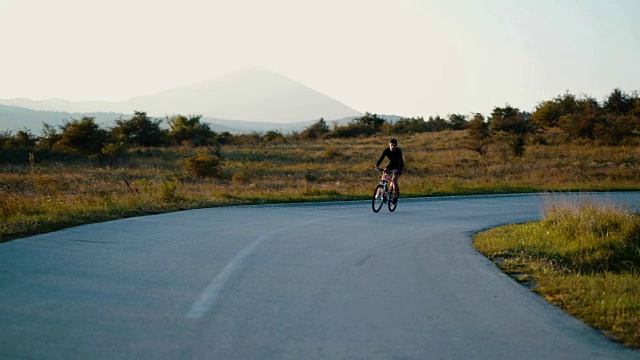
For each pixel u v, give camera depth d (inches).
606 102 2650.1
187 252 349.1
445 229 525.0
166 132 2449.6
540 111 2573.8
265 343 189.5
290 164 1599.4
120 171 1280.8
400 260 356.2
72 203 583.2
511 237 472.4
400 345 193.5
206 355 176.1
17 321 201.9
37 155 1631.4
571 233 480.4
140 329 198.7
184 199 678.5
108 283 263.1
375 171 1398.9
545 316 238.5
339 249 386.6
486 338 205.6
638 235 476.1
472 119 2279.8
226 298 245.3
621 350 198.8
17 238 376.5
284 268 314.0
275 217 565.9
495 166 1441.9
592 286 291.9
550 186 1064.8
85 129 1630.2
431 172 1380.4
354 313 231.1
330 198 781.3
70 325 199.8
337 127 3043.8
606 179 1179.9
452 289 282.8
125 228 439.8
